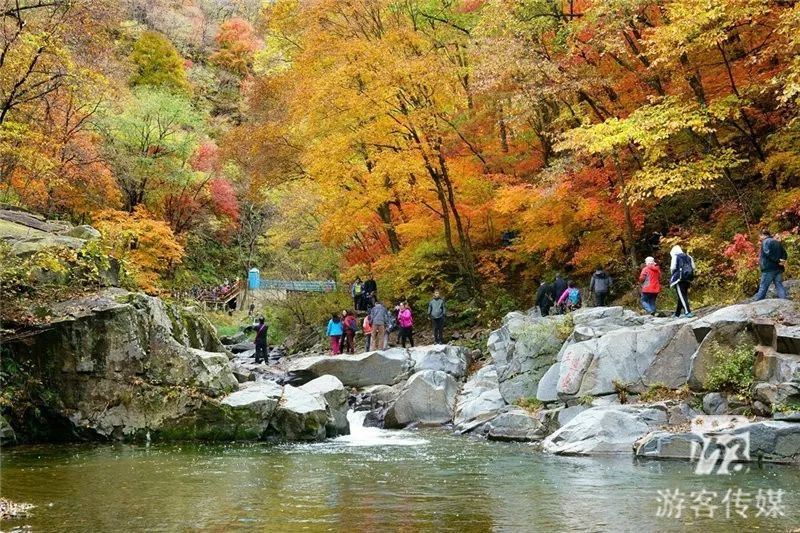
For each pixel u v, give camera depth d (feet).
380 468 37.60
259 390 53.31
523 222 74.79
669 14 61.26
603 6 63.41
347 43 79.25
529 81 70.38
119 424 48.78
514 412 51.55
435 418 60.39
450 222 88.38
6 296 47.65
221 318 131.13
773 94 66.74
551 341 57.11
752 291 56.80
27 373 47.75
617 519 25.17
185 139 122.21
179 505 27.96
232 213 145.38
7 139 67.41
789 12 52.34
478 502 28.45
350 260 100.42
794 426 35.88
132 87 153.99
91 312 48.78
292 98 90.89
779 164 61.87
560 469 36.06
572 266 83.82
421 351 71.20
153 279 90.02
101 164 97.30
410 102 77.41
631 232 71.51
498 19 72.64
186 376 50.93
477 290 85.71
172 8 215.51
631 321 54.70
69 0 67.46
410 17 90.53
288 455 42.80
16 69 65.51
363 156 83.46
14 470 36.50
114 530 23.93
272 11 100.27
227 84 203.92
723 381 42.52
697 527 23.94
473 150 82.38
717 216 71.10
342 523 24.90
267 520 25.38
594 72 70.85
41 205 88.99
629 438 41.11
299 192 98.48
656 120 57.88
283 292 121.39
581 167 68.03
